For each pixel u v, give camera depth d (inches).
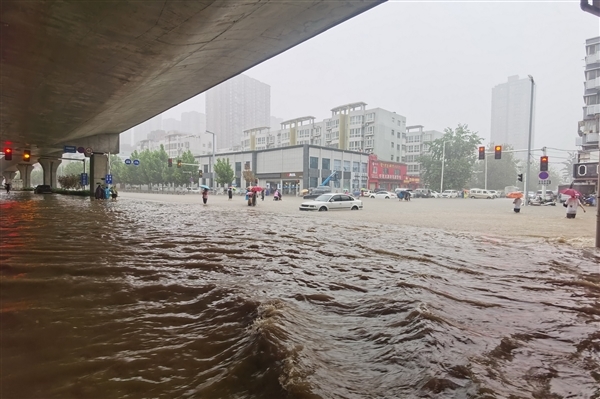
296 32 410.3
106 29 365.4
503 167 3314.5
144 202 1096.2
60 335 125.6
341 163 2578.7
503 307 161.2
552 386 93.1
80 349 114.8
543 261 269.9
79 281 192.5
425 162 2792.8
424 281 204.8
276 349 108.7
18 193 1588.3
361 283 198.2
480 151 1237.1
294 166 2412.6
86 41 392.5
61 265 227.8
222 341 121.2
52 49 412.5
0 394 89.7
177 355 111.0
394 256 282.8
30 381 96.0
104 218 547.5
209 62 494.6
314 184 2400.3
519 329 134.7
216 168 2386.8
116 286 184.4
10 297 166.1
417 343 117.5
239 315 145.9
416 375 96.3
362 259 268.8
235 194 2231.8
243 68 529.3
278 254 283.0
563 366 105.2
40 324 135.3
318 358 105.0
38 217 541.3
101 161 1216.8
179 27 363.3
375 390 88.6
